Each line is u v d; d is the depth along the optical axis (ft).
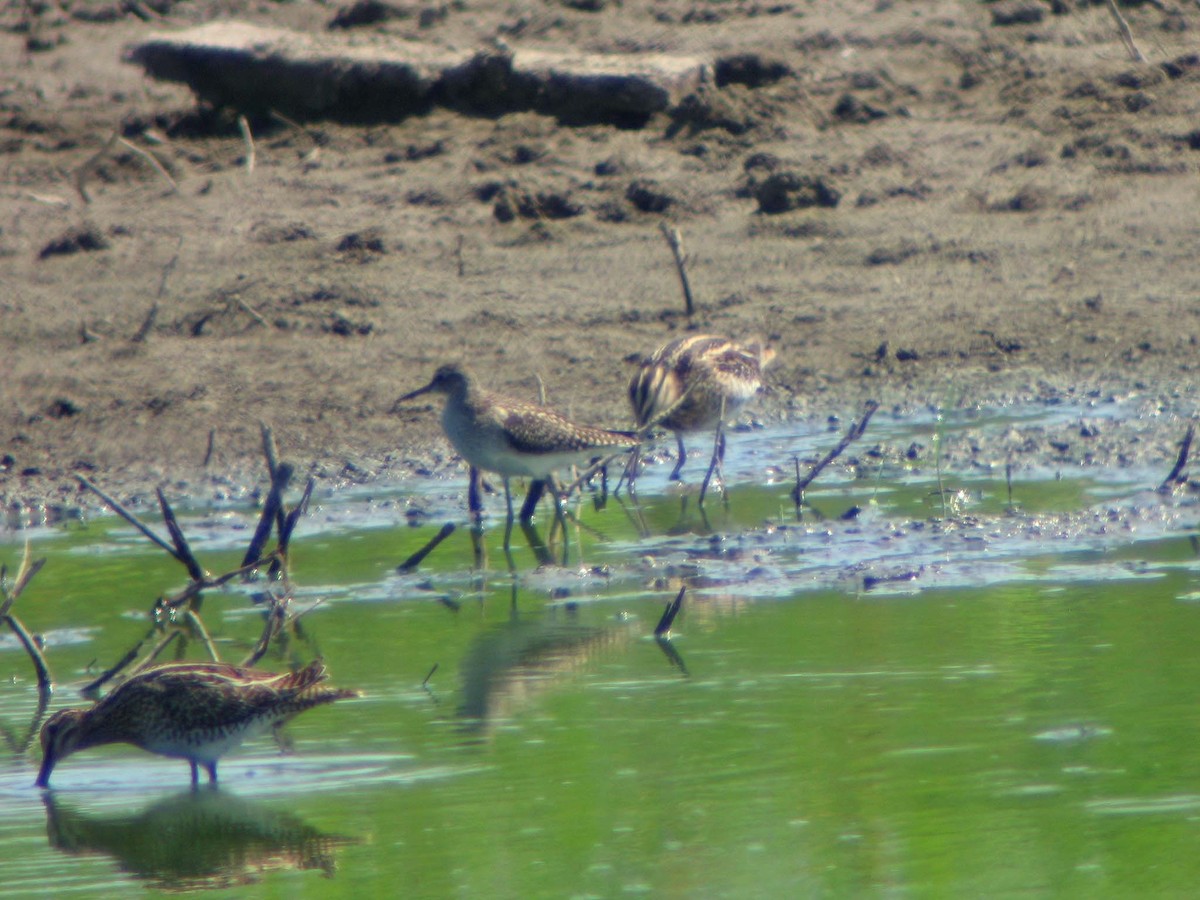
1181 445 43.93
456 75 73.26
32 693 31.96
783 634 33.60
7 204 68.44
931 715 29.12
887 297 57.88
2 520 44.65
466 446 41.96
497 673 32.19
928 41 73.56
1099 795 25.77
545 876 24.07
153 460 48.32
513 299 58.54
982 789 26.30
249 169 70.69
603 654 32.91
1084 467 44.83
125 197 69.21
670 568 38.47
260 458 48.24
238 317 57.67
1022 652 31.91
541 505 44.73
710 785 26.76
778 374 53.47
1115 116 67.67
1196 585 35.47
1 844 26.17
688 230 63.57
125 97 77.66
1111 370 51.62
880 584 36.65
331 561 40.11
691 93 70.33
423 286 59.82
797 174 64.54
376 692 31.37
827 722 29.01
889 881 23.49
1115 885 23.04
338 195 68.03
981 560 37.96
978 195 64.39
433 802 26.63
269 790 27.71
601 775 27.27
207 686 28.32
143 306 58.80
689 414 46.01
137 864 25.43
